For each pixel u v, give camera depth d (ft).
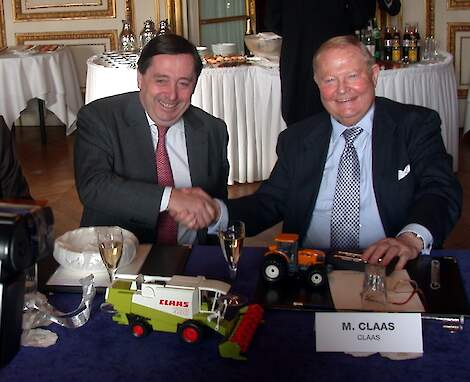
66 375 3.97
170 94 6.44
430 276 5.11
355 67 6.30
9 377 3.95
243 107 14.07
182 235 6.84
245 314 4.42
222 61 14.24
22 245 2.34
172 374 3.97
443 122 13.82
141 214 6.25
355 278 5.08
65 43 20.30
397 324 4.18
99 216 6.74
